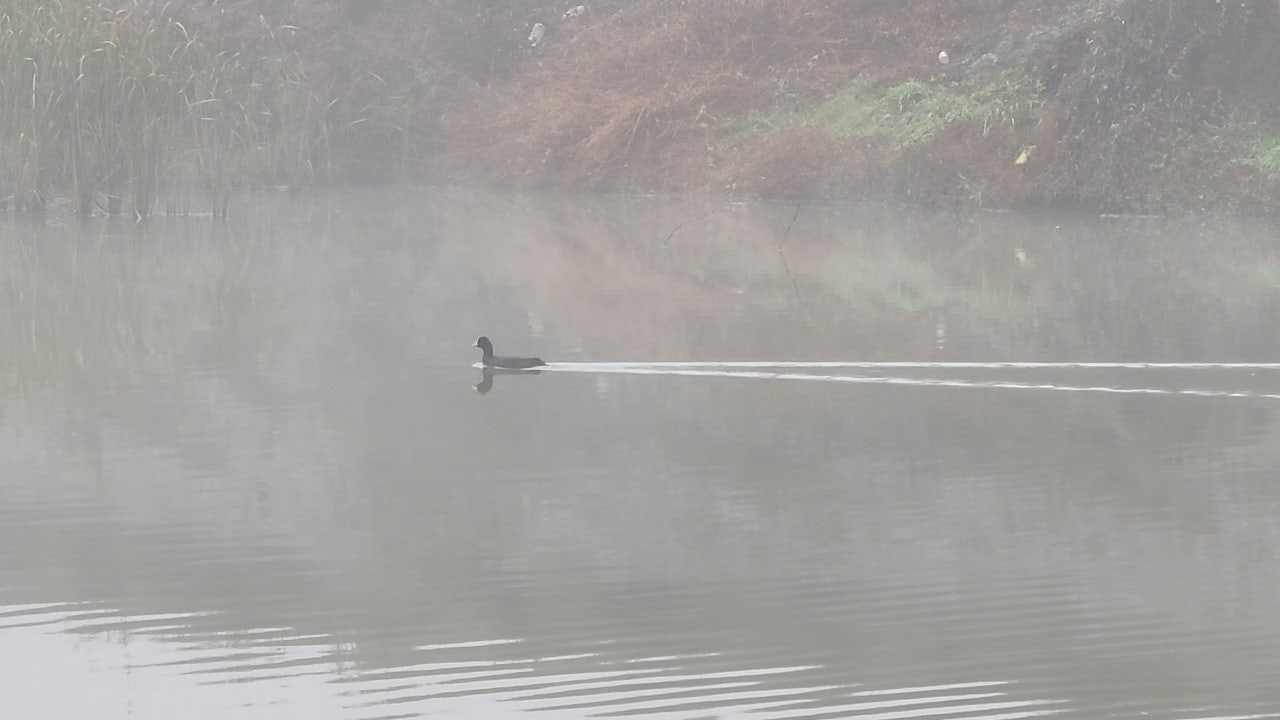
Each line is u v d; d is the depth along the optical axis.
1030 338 22.02
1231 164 35.97
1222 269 28.45
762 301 25.72
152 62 36.94
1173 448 16.36
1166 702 10.30
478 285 28.00
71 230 34.91
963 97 40.91
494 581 12.62
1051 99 39.31
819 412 18.09
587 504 14.65
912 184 39.28
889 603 12.08
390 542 13.59
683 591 12.35
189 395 19.12
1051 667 10.88
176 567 12.99
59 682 10.70
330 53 47.09
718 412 18.16
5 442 16.92
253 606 12.12
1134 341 21.59
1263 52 37.31
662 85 45.62
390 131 47.19
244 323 24.03
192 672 10.90
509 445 16.77
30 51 36.06
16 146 36.25
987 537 13.60
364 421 17.84
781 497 14.83
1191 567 12.79
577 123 45.34
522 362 20.47
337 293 27.03
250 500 14.84
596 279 28.67
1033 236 33.56
